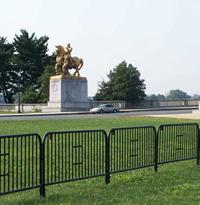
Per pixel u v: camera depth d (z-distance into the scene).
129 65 103.81
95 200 10.57
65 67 80.56
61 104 79.31
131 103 99.31
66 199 10.66
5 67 120.81
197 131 17.11
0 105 96.38
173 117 54.31
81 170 12.55
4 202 10.31
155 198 10.79
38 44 124.06
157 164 15.07
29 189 10.92
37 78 119.88
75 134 12.47
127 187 12.28
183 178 13.82
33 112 79.62
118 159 13.90
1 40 123.62
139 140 14.66
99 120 47.69
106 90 106.00
